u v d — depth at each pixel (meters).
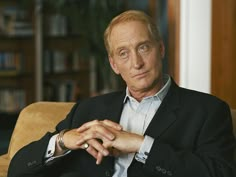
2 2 8.16
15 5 8.20
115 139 2.22
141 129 2.49
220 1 4.32
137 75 2.37
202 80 4.50
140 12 2.40
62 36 8.30
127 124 2.53
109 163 2.45
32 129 3.04
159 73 2.43
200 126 2.33
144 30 2.34
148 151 2.18
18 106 8.20
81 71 8.59
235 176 2.16
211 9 4.35
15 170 2.48
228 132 2.34
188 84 4.55
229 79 4.36
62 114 3.07
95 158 2.38
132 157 2.44
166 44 6.29
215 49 4.36
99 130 2.25
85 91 8.63
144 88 2.40
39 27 8.03
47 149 2.43
